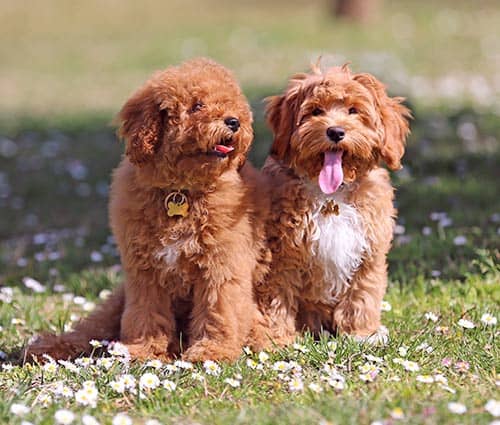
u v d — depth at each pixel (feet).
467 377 26.84
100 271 41.06
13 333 34.06
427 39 111.24
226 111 28.55
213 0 169.07
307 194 30.96
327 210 30.73
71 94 97.45
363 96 31.09
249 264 30.37
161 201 29.35
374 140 31.04
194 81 28.91
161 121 28.96
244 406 24.50
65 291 39.32
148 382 25.99
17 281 41.19
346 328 31.94
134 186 29.78
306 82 31.63
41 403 25.08
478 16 128.47
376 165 31.81
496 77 85.76
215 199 29.32
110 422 23.58
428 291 36.09
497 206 46.55
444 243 40.32
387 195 31.86
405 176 52.80
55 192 60.34
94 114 84.84
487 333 30.53
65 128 79.30
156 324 30.35
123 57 116.78
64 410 23.53
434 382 25.93
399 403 23.86
